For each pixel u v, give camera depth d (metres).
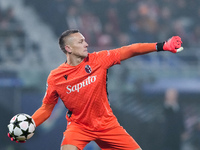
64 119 40.56
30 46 48.16
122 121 43.47
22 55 46.31
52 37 51.84
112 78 43.22
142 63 45.28
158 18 56.62
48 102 16.64
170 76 43.66
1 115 40.69
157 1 58.84
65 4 54.91
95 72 15.76
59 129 40.41
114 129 16.44
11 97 41.06
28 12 53.69
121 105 43.47
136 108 43.59
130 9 56.84
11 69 41.62
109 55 15.77
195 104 44.09
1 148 40.38
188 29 57.53
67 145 16.20
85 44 15.84
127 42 52.34
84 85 15.77
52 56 46.66
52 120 40.34
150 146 42.81
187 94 43.81
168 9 58.81
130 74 43.38
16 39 48.50
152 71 43.47
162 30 55.16
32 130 15.99
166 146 36.91
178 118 36.78
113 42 52.00
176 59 46.81
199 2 60.75
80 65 15.80
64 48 15.95
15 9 53.47
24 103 41.25
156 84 43.47
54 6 54.09
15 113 40.97
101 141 16.70
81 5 55.50
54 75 16.08
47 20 53.38
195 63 47.25
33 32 51.31
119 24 55.53
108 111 16.39
